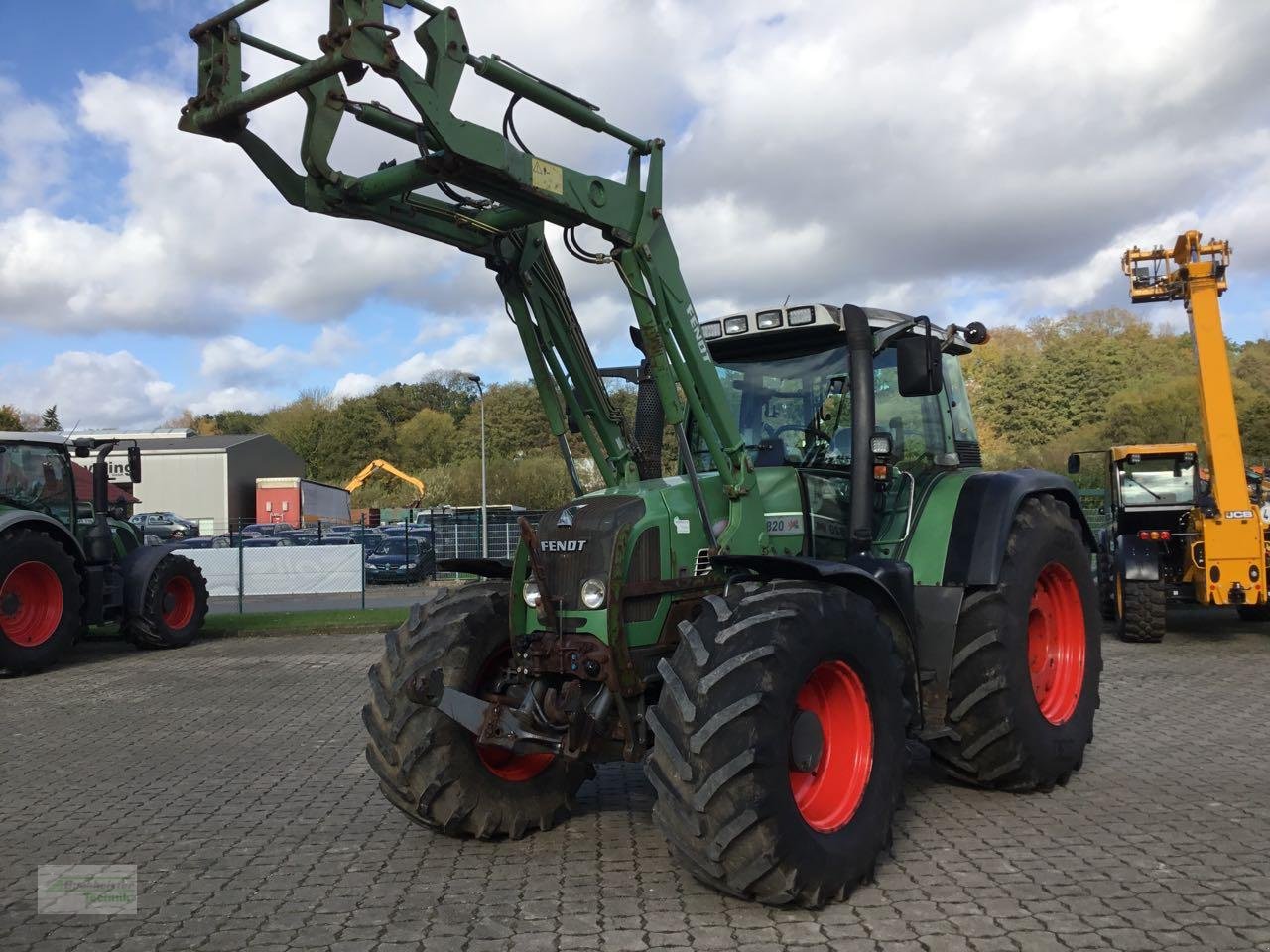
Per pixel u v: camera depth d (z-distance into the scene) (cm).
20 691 959
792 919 353
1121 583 1080
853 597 402
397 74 347
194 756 660
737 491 458
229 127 402
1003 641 482
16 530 1050
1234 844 422
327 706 838
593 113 421
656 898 379
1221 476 1046
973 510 507
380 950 338
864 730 397
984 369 5672
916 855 419
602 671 405
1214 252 1058
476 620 458
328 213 421
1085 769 561
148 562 1234
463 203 448
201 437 5178
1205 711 718
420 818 445
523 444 6619
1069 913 350
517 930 351
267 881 412
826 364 539
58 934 361
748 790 344
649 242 441
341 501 4794
